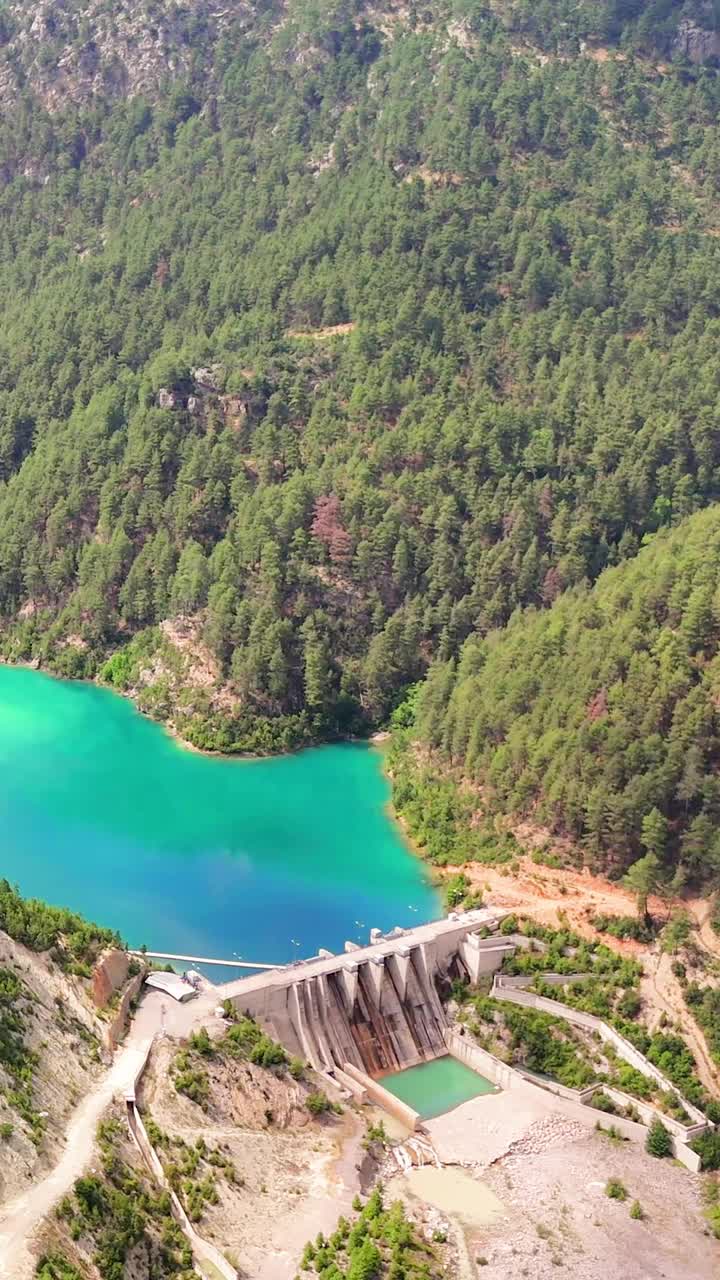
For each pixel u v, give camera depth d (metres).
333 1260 159.12
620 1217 175.12
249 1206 166.38
